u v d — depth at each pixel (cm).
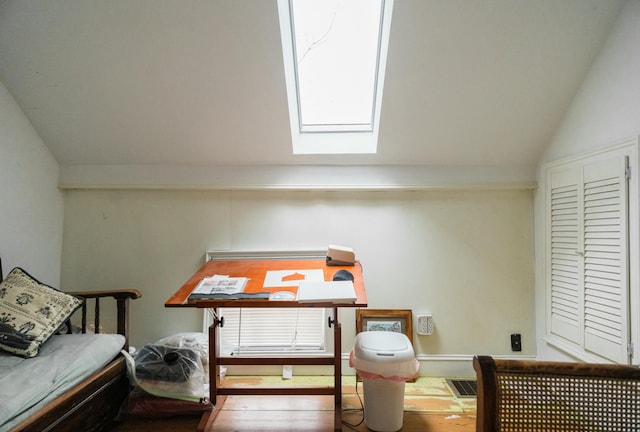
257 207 262
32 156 231
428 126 230
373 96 246
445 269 260
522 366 104
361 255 261
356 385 241
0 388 137
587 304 200
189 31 180
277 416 204
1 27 177
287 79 210
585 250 202
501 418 103
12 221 217
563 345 221
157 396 198
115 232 260
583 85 204
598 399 102
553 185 231
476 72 198
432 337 258
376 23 219
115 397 194
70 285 259
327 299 165
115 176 257
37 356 166
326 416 204
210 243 261
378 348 190
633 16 169
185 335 238
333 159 253
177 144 243
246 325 261
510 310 258
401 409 191
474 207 259
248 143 242
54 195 251
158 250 261
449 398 225
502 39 183
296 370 256
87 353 174
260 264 230
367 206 262
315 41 229
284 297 171
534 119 225
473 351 258
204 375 215
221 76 201
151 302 260
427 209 261
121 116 224
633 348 171
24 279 192
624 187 175
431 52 189
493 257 259
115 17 174
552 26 178
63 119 227
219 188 257
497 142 240
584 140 204
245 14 174
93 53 189
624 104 176
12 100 214
